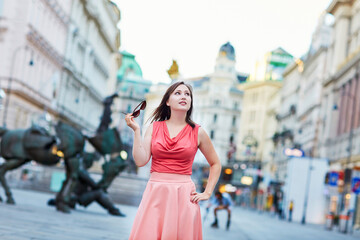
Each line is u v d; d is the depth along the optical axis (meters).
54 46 47.66
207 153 3.80
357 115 43.72
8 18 39.56
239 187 96.69
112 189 26.08
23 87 40.56
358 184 29.08
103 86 71.44
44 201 18.23
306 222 38.25
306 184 37.94
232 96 116.06
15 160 13.39
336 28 53.75
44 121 41.88
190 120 3.80
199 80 122.44
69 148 13.62
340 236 24.39
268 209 68.75
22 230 8.05
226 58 115.31
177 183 3.61
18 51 39.66
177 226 3.52
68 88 53.06
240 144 108.25
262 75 109.31
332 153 49.88
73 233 8.77
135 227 3.55
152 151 3.66
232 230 17.22
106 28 65.38
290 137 74.12
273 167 80.31
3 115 39.03
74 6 52.22
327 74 55.91
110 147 15.48
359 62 44.62
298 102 73.44
